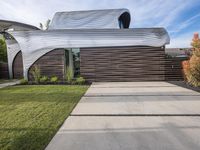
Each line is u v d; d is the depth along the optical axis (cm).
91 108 612
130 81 1322
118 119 504
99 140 380
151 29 1291
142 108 605
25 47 1371
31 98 766
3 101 714
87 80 1349
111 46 1319
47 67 1368
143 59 1308
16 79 1727
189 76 1041
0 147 351
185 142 364
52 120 494
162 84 1127
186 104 646
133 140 377
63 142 372
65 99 745
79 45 1335
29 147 351
